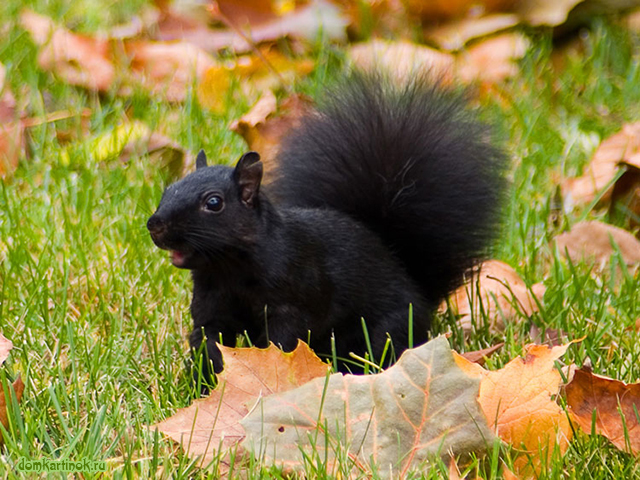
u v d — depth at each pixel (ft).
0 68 37.42
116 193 31.17
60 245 28.02
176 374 22.98
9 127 35.24
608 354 23.40
